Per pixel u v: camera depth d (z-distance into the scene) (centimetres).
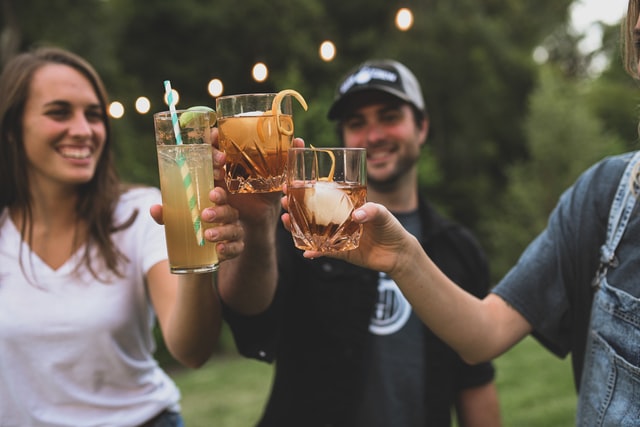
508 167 2317
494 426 255
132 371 204
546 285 173
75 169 204
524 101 2502
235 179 153
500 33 2491
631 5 151
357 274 239
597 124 1934
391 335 237
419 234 262
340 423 230
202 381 697
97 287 201
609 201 161
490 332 170
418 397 231
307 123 980
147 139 1653
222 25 1998
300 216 145
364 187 149
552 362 643
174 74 1975
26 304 196
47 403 195
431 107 2336
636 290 148
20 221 209
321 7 2202
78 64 212
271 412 240
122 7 1941
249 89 2053
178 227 149
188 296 177
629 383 145
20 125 206
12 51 1186
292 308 241
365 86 264
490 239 1980
